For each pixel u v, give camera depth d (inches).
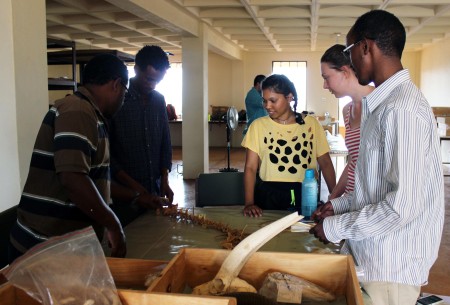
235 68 439.5
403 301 48.2
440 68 353.1
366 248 49.7
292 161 88.1
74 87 206.4
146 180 99.2
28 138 98.3
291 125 88.9
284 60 437.1
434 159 46.3
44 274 34.2
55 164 54.8
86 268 35.6
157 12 193.8
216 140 450.9
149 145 99.1
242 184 100.7
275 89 86.7
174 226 74.7
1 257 65.7
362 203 50.6
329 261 45.4
